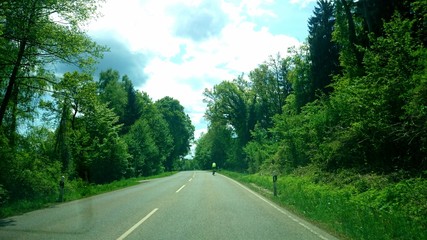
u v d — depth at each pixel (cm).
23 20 1603
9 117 2262
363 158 1830
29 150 2252
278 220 1079
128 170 5384
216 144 8894
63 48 1781
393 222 860
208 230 920
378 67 1725
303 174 2475
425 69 1335
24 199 1653
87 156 3822
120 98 6144
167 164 10288
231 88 6856
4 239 810
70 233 882
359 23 3169
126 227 965
